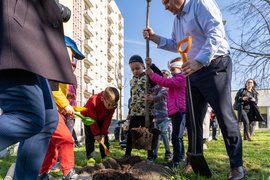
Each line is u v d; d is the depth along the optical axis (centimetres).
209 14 221
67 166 206
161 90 380
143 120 371
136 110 373
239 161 213
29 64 121
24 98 128
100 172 232
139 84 380
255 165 281
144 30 321
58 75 133
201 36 235
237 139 217
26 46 123
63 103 233
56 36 140
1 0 125
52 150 225
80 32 2998
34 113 130
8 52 118
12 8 125
